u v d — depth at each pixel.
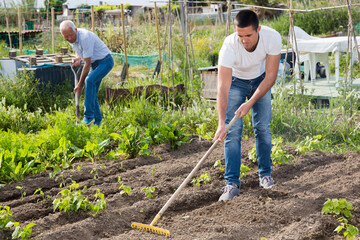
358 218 3.74
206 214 3.96
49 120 7.43
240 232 3.52
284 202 3.98
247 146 5.95
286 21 17.80
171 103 7.99
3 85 8.75
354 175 4.75
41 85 9.10
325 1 18.30
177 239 3.46
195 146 6.06
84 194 4.44
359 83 9.12
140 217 3.95
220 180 4.88
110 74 12.83
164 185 4.65
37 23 22.05
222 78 4.09
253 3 20.97
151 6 24.23
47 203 4.21
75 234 3.55
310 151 5.78
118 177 4.71
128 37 16.72
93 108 7.01
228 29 9.48
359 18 16.69
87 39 6.71
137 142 5.77
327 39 9.55
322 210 3.73
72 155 5.48
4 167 4.87
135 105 7.47
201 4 27.08
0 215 3.61
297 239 3.36
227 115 4.31
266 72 4.08
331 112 6.74
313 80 9.76
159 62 11.56
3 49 14.95
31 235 3.60
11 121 7.25
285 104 6.98
